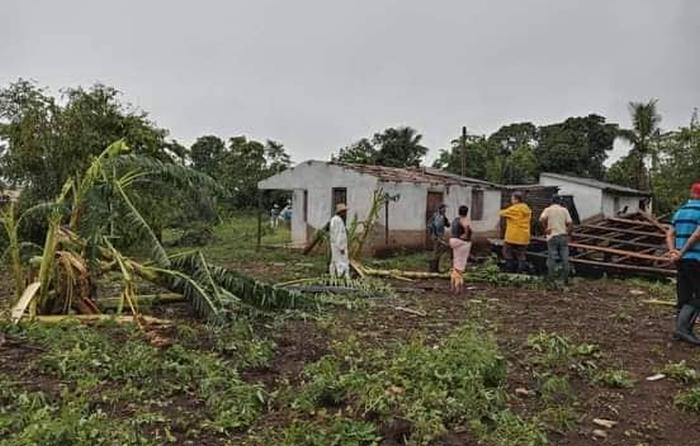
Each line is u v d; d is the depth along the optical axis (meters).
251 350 6.46
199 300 8.05
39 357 6.11
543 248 16.45
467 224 12.32
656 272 14.45
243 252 20.38
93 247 8.27
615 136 50.66
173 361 6.00
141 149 18.61
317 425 4.59
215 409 4.88
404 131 50.19
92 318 7.82
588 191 32.81
